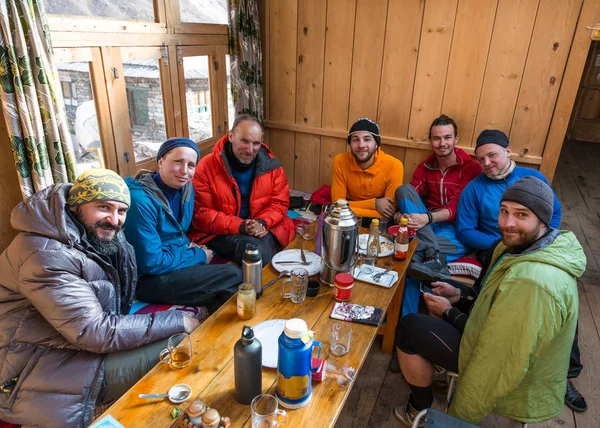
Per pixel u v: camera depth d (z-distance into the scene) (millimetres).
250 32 3186
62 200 1377
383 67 3037
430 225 2752
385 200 2764
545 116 2717
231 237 2402
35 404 1333
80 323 1333
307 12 3131
